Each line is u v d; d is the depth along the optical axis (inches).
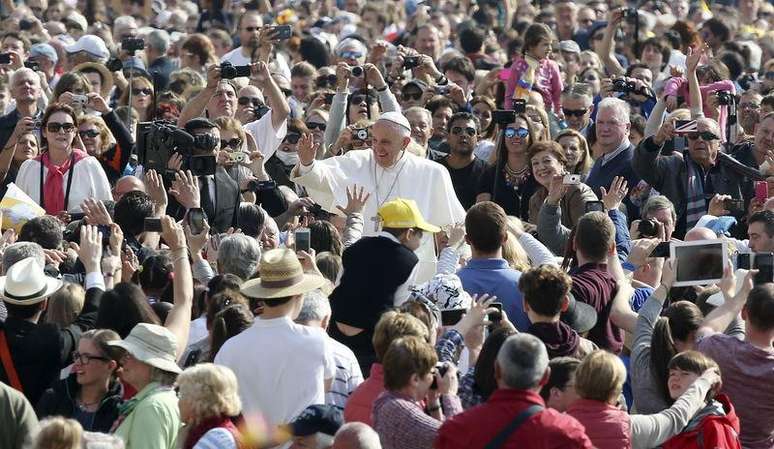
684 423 1250.0
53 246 1609.3
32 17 3331.7
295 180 1795.0
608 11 3752.5
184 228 1544.0
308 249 1477.6
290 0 3868.1
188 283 1349.7
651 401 1349.7
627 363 1472.7
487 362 1226.0
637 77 2773.1
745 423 1369.3
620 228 1689.2
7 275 1339.8
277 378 1246.9
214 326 1299.2
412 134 2106.3
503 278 1427.2
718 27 3353.8
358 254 1381.6
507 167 2052.2
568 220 1804.9
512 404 1108.5
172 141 1755.7
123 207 1611.7
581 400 1197.7
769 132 2166.6
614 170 2068.2
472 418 1112.2
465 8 3973.9
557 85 2529.5
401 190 1796.3
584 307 1374.3
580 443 1099.9
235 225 1777.8
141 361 1210.6
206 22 3727.9
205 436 1130.0
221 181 1776.6
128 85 2409.0
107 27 3535.9
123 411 1205.7
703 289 1517.0
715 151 2005.4
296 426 1162.6
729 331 1448.1
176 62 2910.9
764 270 1478.8
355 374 1294.3
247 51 2864.2
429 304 1330.0
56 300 1379.2
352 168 1808.6
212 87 2073.1
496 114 2017.7
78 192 1925.4
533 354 1111.6
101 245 1475.1
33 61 2699.3
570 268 1521.9
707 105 2385.6
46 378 1315.2
